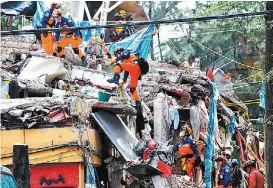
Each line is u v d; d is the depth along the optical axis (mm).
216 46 60031
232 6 34531
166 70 42094
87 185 24016
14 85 28391
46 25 33031
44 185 23609
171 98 36750
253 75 37406
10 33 15758
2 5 46938
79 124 24016
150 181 26016
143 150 25109
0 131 23312
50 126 23766
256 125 61000
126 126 26922
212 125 35156
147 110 34000
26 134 23562
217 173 34188
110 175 25766
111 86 32406
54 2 33062
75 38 33719
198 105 37812
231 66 56656
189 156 33344
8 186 11039
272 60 18781
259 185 29750
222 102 43969
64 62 32531
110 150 26125
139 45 43469
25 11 47156
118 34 48469
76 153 23828
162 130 34344
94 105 25219
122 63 28500
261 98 36062
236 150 42625
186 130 34000
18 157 13484
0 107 23672
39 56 31875
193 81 38562
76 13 54250
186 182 31844
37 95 28906
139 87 36094
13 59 33094
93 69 34500
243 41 31797
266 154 19109
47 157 23609
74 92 28547
